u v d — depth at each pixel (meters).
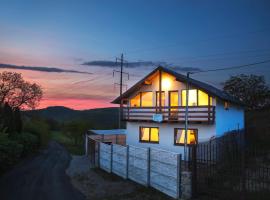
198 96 26.75
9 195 16.53
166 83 28.56
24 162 30.23
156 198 15.07
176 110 27.61
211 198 13.70
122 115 30.86
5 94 58.69
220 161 15.54
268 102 54.47
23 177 21.88
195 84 26.02
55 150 45.75
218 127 26.17
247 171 15.56
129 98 31.08
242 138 28.06
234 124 31.73
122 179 20.09
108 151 23.31
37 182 20.05
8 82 58.62
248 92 54.75
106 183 19.20
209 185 14.22
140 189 17.00
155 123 29.08
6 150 23.50
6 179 21.09
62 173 23.62
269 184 14.51
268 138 32.91
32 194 16.75
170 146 27.95
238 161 14.86
